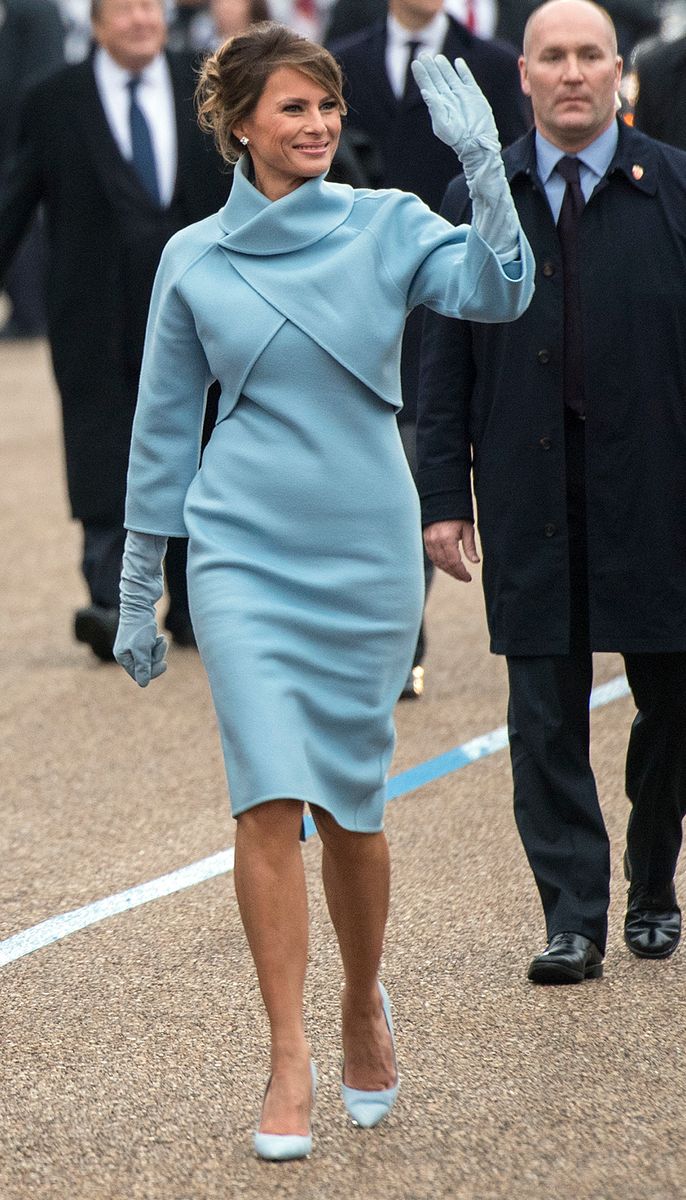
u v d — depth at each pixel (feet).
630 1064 52.65
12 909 67.05
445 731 86.02
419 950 61.72
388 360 49.37
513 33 154.10
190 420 51.13
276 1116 47.67
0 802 79.20
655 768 60.08
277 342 48.98
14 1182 47.39
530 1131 48.96
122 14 98.27
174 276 50.16
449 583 116.98
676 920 61.11
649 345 57.88
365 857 49.19
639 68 90.27
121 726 89.61
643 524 58.18
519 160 58.59
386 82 92.17
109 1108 51.34
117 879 69.51
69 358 99.76
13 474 157.38
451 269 48.29
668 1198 45.29
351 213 49.88
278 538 49.29
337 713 48.98
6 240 101.50
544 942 61.93
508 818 74.23
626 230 57.88
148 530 51.31
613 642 58.34
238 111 49.08
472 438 60.54
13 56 218.79
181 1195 46.37
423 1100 51.03
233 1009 57.67
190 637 104.22
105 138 98.94
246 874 47.83
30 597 118.42
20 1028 57.00
